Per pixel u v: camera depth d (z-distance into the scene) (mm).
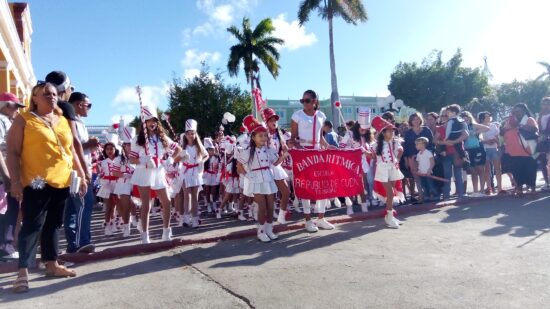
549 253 4816
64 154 4652
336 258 5082
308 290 3975
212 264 5082
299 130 7215
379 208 9266
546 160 10172
